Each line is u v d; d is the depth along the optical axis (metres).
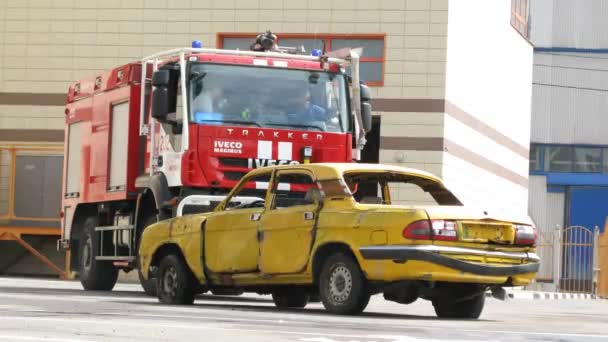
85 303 35.12
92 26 73.81
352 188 36.25
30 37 74.38
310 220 32.88
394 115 71.31
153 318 28.19
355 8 71.94
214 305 37.88
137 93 46.66
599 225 132.00
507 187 87.81
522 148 92.81
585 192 132.75
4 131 74.31
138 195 45.72
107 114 49.00
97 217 50.12
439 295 33.31
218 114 42.56
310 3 72.38
